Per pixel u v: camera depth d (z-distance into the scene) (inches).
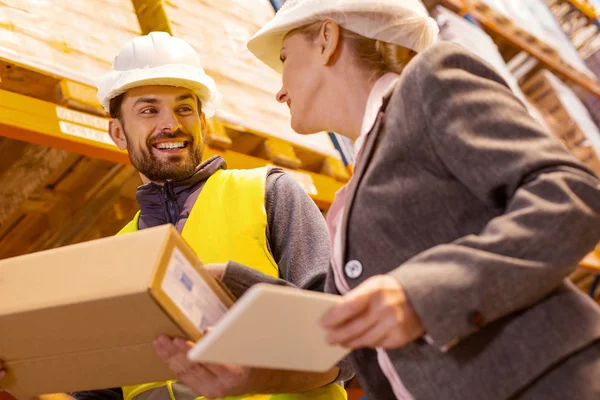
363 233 43.8
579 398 36.8
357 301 34.8
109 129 80.4
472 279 36.0
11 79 84.4
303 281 63.5
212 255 68.0
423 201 42.5
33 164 100.3
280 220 69.4
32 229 107.1
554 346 37.9
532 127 40.4
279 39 56.6
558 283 37.8
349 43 50.1
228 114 106.3
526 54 209.2
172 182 74.6
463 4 185.5
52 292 45.3
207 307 47.4
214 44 116.1
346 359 60.5
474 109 40.9
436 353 40.2
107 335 46.4
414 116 42.4
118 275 43.5
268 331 34.6
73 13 94.4
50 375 52.4
